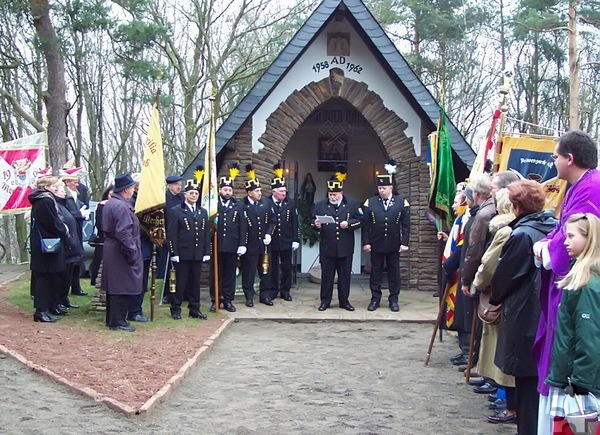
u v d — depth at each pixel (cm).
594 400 415
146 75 1747
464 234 744
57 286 1005
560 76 2864
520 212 546
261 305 1241
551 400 438
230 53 2431
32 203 965
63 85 1877
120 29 1697
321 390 726
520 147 814
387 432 595
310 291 1430
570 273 412
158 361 793
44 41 1702
